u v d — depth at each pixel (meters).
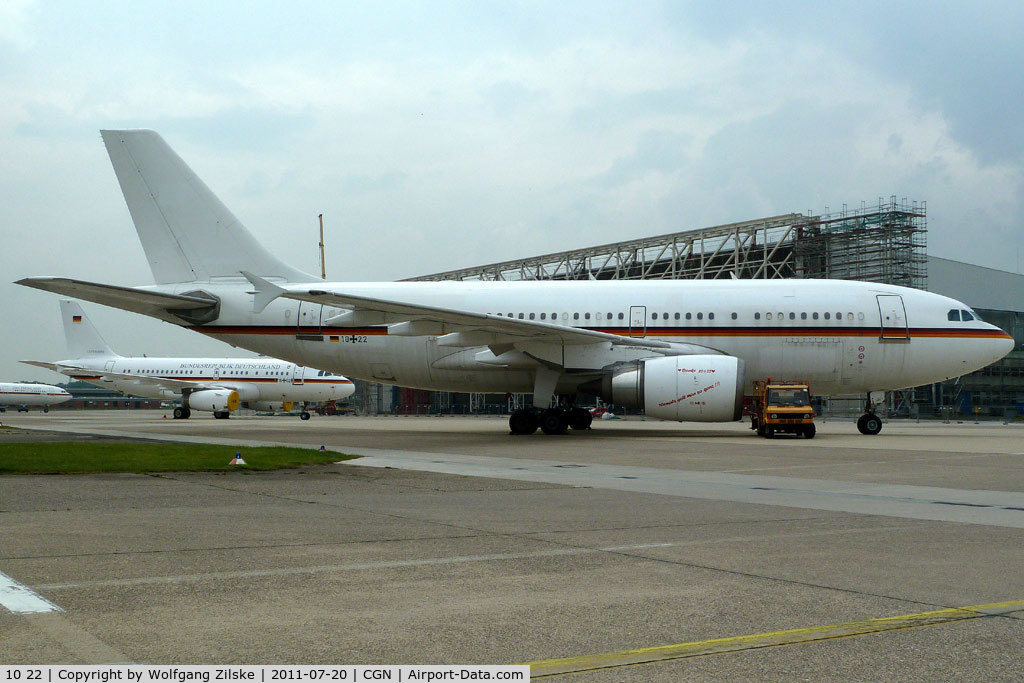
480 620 5.75
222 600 6.21
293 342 31.75
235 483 14.05
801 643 5.26
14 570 7.18
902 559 7.95
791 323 29.44
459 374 31.16
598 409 80.50
